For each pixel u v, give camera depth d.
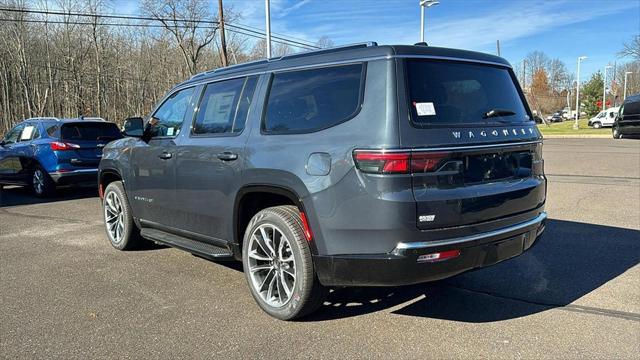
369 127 3.35
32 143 10.89
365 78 3.52
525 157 3.97
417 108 3.39
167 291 4.68
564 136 33.53
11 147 11.51
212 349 3.49
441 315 4.02
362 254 3.35
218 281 4.95
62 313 4.18
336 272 3.51
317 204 3.54
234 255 4.45
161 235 5.41
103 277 5.13
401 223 3.21
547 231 6.69
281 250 3.94
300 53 4.11
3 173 11.82
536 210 4.01
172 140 5.08
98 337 3.71
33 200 10.59
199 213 4.72
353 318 3.99
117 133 11.36
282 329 3.80
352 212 3.36
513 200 3.73
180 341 3.63
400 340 3.58
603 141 26.91
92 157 10.77
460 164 3.45
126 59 51.50
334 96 3.67
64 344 3.61
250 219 4.37
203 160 4.57
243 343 3.58
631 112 27.03
